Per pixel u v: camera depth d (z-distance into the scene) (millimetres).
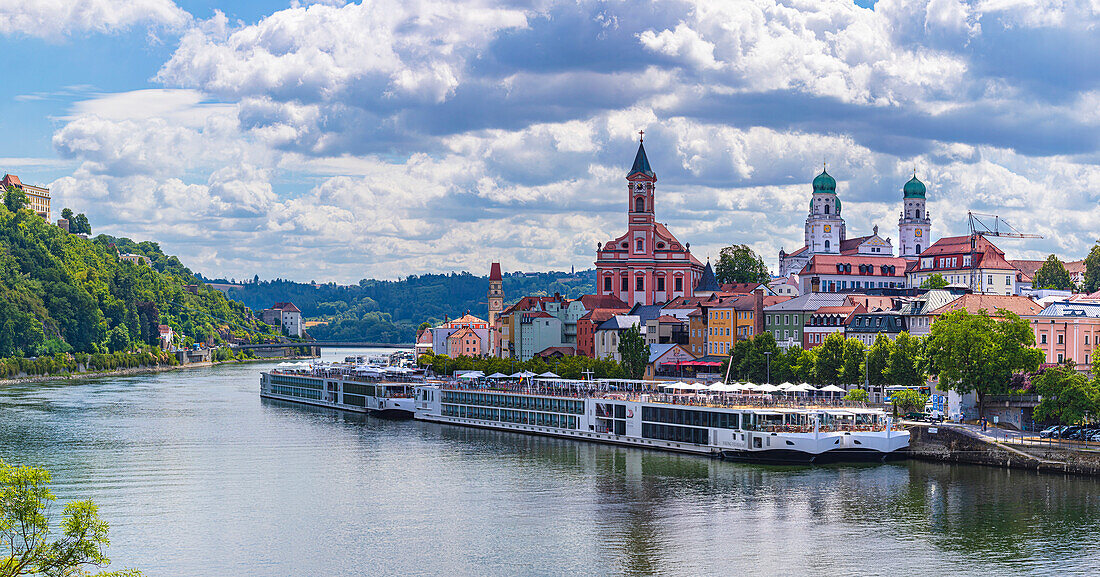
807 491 185625
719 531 162500
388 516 174250
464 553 154000
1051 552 150500
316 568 148250
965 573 142875
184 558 152750
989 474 195750
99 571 146125
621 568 146500
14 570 100312
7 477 102812
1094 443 196125
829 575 142625
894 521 165750
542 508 177750
